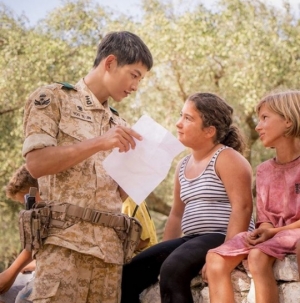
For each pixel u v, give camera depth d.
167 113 12.44
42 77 12.55
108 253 2.94
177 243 3.22
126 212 3.65
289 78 11.66
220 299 2.73
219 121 3.23
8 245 13.07
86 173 2.96
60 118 2.96
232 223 3.02
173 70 12.23
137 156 2.92
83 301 2.93
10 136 12.78
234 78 11.20
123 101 12.43
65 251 2.88
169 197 12.85
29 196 3.14
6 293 3.69
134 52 3.05
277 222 3.01
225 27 12.07
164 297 2.95
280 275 2.69
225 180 3.10
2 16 13.47
